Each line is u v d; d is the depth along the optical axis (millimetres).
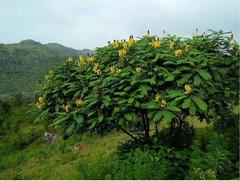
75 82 7371
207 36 7438
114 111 6199
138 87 6086
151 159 5895
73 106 7332
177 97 5715
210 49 7285
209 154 5547
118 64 6699
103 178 5625
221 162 5293
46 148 16797
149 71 6395
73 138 16547
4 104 25281
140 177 4863
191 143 7707
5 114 24141
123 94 5828
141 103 6520
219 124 8070
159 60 6527
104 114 6402
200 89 5992
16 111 24453
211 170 5086
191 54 6512
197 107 5520
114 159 7168
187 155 6457
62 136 17672
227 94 6461
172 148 6465
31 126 21484
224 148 5715
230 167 5430
